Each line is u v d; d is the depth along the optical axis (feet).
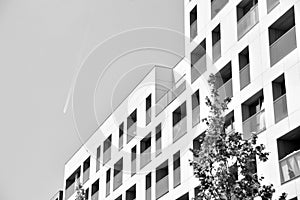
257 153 43.60
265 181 68.44
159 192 96.32
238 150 43.27
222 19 86.89
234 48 82.53
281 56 71.97
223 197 40.96
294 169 64.44
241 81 79.56
